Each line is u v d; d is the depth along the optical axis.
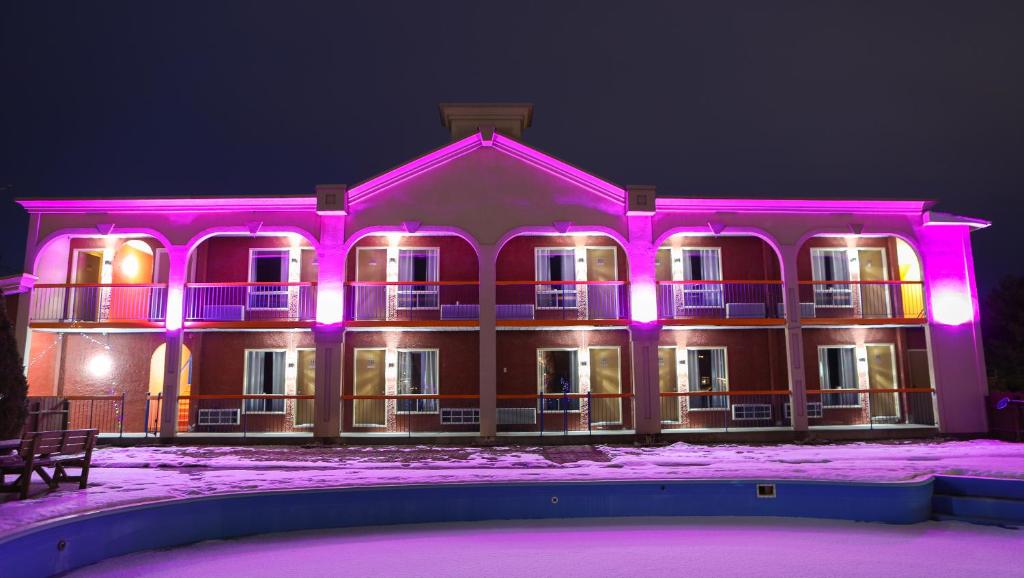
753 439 17.48
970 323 18.28
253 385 19.02
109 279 19.33
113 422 18.72
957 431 17.84
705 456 14.55
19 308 17.48
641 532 9.52
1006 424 17.39
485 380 17.16
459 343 19.14
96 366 18.89
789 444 17.05
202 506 9.06
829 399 19.47
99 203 17.69
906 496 10.09
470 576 7.61
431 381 19.05
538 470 12.34
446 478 10.96
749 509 10.44
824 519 10.27
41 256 17.66
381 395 17.45
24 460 8.87
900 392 19.09
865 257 20.20
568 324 17.67
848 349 19.77
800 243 18.27
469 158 18.00
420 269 19.64
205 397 17.48
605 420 18.97
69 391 18.77
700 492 10.47
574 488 10.39
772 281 18.39
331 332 17.31
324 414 17.08
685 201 17.97
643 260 17.80
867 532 9.56
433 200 17.83
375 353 19.11
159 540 8.63
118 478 11.29
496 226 17.77
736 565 8.05
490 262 17.59
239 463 13.56
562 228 17.75
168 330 17.38
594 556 8.38
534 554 8.45
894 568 7.96
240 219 17.70
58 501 8.64
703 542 9.03
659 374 19.28
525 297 19.53
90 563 7.82
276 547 8.75
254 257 19.55
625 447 16.44
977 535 9.41
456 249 19.67
